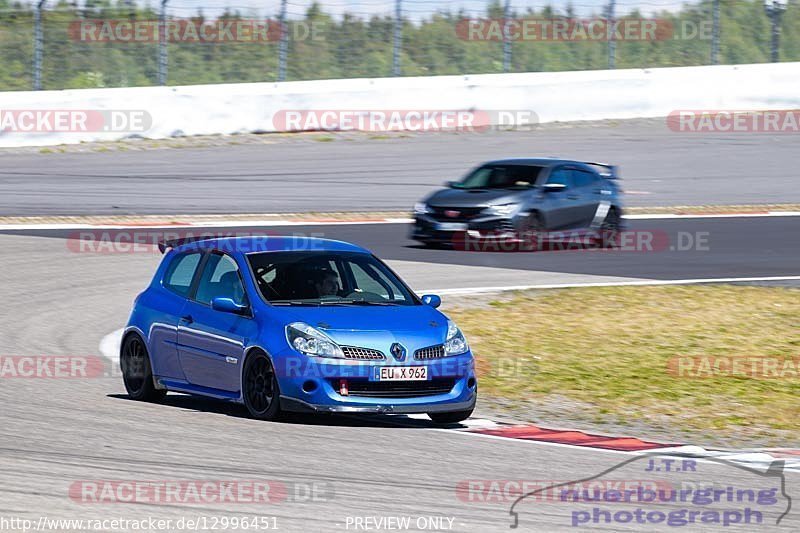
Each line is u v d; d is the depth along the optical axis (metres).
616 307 58.47
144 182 99.44
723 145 126.00
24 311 54.69
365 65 134.75
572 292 61.84
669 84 135.62
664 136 128.00
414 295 37.81
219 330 35.50
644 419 38.31
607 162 114.56
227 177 102.88
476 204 73.50
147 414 34.88
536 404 39.97
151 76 130.88
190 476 26.88
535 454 30.94
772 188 107.12
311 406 33.16
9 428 32.03
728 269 71.62
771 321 56.50
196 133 119.31
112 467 27.58
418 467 28.69
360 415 35.97
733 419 38.72
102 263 67.94
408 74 136.25
